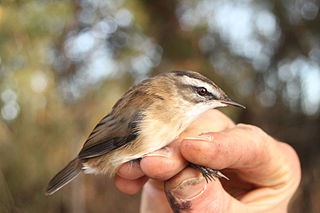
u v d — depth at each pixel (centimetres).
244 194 41
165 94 41
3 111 46
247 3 60
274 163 40
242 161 38
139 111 40
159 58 56
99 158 41
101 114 50
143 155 40
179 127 40
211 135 38
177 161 38
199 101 41
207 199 38
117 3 51
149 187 43
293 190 41
